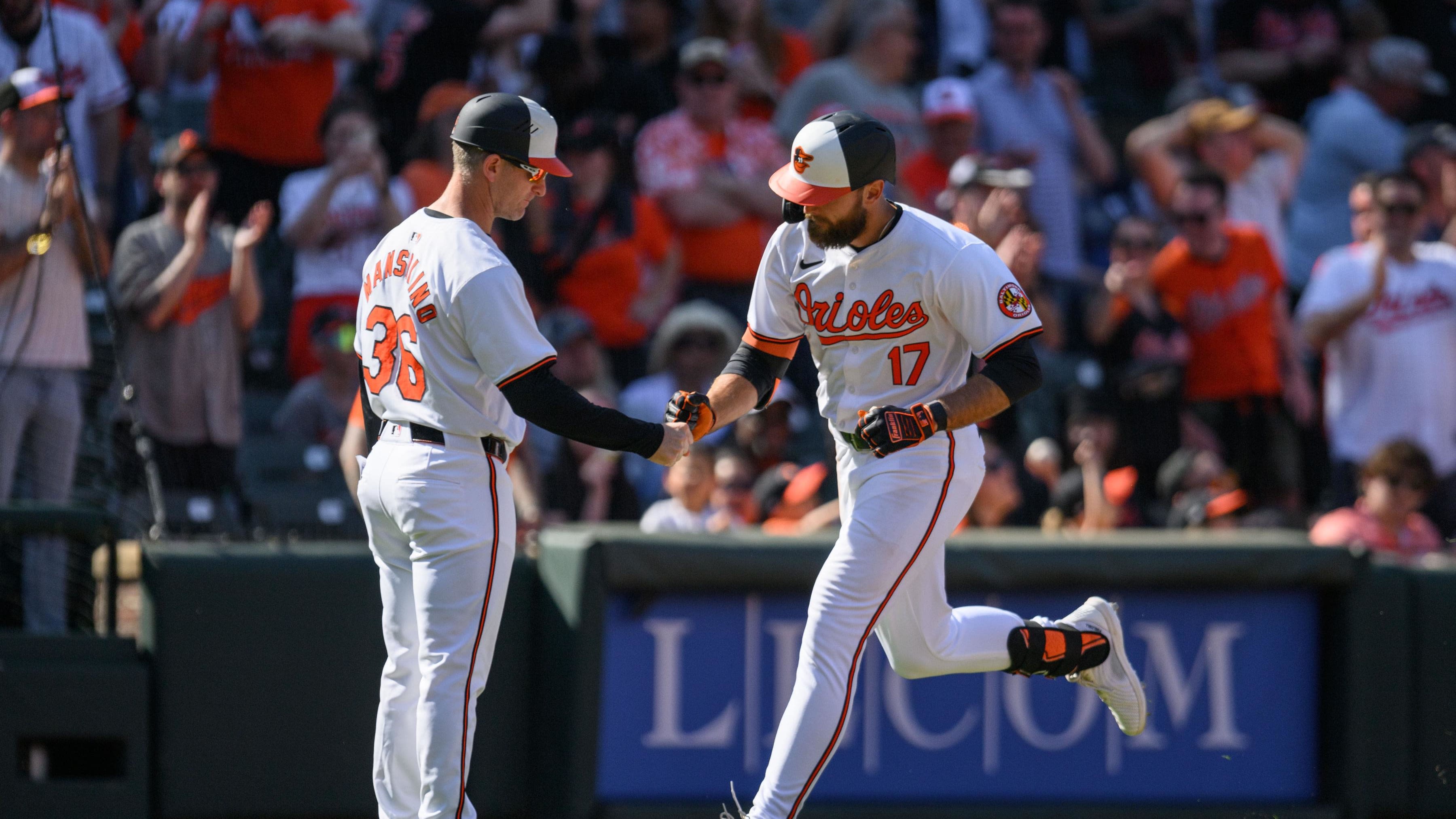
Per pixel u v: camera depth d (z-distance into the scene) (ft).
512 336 40.96
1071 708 64.28
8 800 58.49
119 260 72.69
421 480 42.34
